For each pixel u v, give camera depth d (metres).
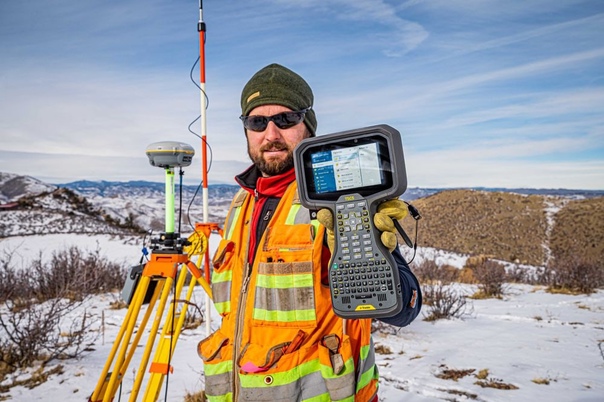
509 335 5.94
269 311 1.48
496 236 62.53
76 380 4.22
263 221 1.70
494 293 9.82
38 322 4.84
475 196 75.19
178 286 2.70
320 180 1.47
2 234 23.75
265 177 1.77
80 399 3.78
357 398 1.50
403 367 4.59
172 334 2.59
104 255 16.36
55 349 4.82
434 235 66.06
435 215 71.94
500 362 4.72
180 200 2.50
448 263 16.55
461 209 71.94
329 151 1.47
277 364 1.42
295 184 1.68
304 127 1.78
